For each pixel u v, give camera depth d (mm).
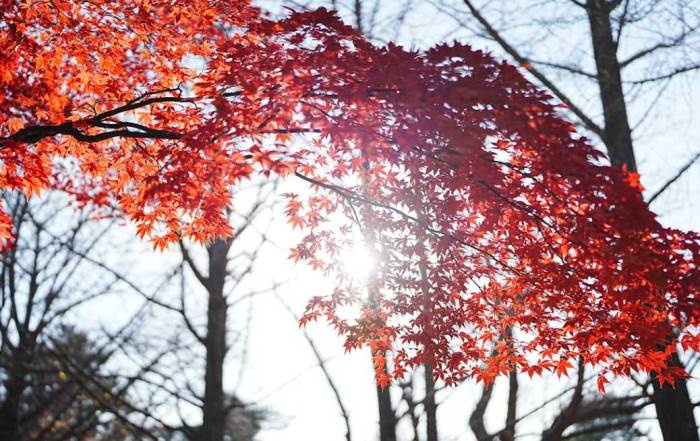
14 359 17250
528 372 8141
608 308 6898
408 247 8344
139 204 6812
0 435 18531
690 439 10164
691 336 6887
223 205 6961
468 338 8438
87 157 7961
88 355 19734
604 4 11055
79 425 18125
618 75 10898
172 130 7555
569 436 11586
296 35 6711
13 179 7598
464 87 5746
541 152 5895
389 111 6387
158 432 16453
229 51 6855
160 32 7672
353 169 7992
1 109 7551
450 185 7223
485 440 12141
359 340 8766
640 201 5543
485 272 8008
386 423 12312
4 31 7332
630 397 11148
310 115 6438
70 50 7605
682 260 5918
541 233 7016
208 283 14406
